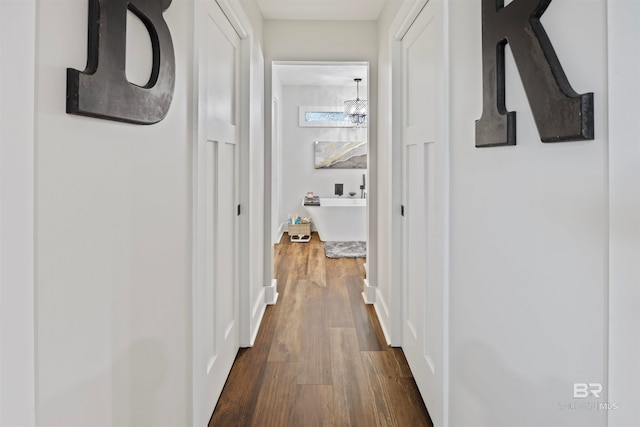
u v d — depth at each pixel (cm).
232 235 240
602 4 72
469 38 136
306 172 721
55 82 72
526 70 95
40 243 69
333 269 471
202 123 155
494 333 119
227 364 226
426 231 203
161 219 123
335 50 341
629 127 66
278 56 342
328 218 629
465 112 140
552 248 89
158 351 121
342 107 713
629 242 66
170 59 122
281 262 505
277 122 658
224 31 213
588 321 77
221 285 211
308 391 214
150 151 115
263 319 316
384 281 302
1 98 60
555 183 88
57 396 74
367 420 189
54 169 72
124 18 93
